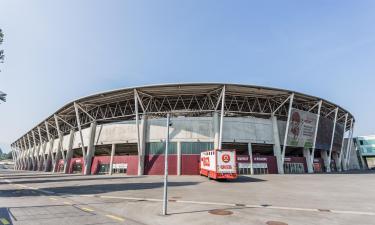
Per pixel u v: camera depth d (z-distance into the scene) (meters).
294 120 50.47
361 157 94.25
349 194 19.84
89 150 52.97
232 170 31.44
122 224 9.99
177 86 45.25
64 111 63.44
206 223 10.34
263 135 49.19
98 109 56.94
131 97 50.62
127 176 42.94
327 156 60.50
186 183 29.17
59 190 22.55
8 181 34.44
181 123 47.25
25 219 10.69
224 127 46.91
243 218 11.24
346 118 69.88
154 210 12.99
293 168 51.06
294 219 11.13
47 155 82.44
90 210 12.89
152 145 47.38
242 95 49.97
